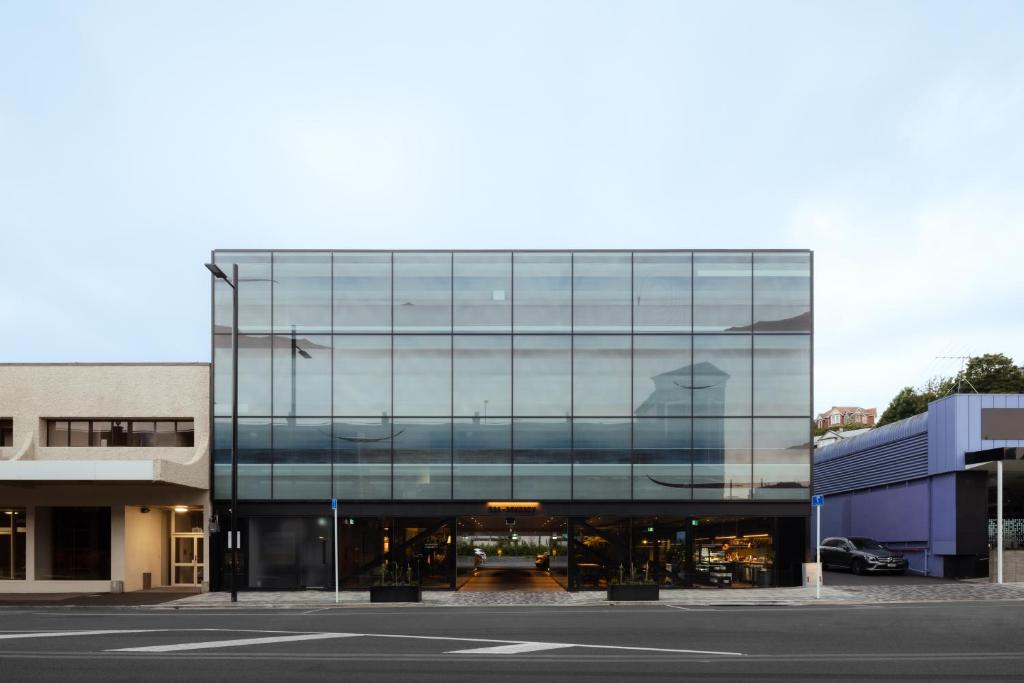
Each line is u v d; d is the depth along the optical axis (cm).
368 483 2806
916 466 3284
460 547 3086
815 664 1177
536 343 2848
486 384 2838
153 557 2978
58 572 2816
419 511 2794
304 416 2834
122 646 1377
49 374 2872
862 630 1602
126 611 2170
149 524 2972
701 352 2833
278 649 1335
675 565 2761
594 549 2775
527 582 3173
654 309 2850
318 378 2847
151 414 2867
